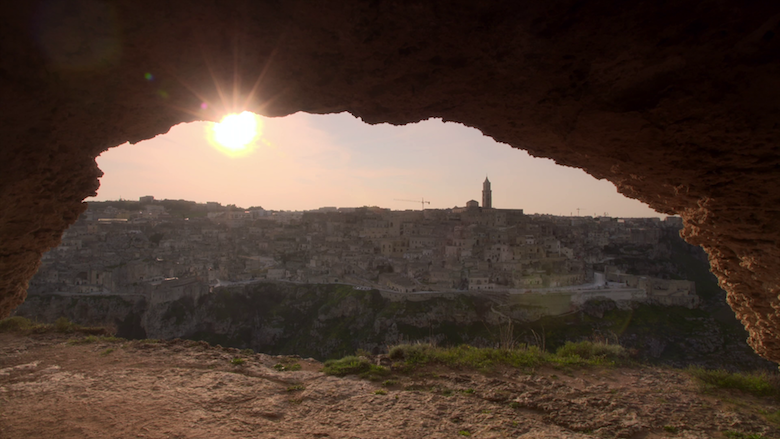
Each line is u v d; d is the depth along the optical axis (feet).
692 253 354.95
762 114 13.99
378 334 204.64
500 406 25.27
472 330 204.54
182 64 15.10
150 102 17.42
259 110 19.48
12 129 14.26
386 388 27.89
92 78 14.98
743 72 13.42
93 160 19.49
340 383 28.45
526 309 209.46
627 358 35.09
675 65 14.10
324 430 21.80
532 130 19.92
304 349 213.25
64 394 26.08
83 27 13.03
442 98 18.17
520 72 15.84
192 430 21.53
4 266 18.17
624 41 13.69
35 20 12.56
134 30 13.43
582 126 17.29
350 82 16.88
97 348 35.73
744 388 29.04
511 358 33.83
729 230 18.45
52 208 18.35
